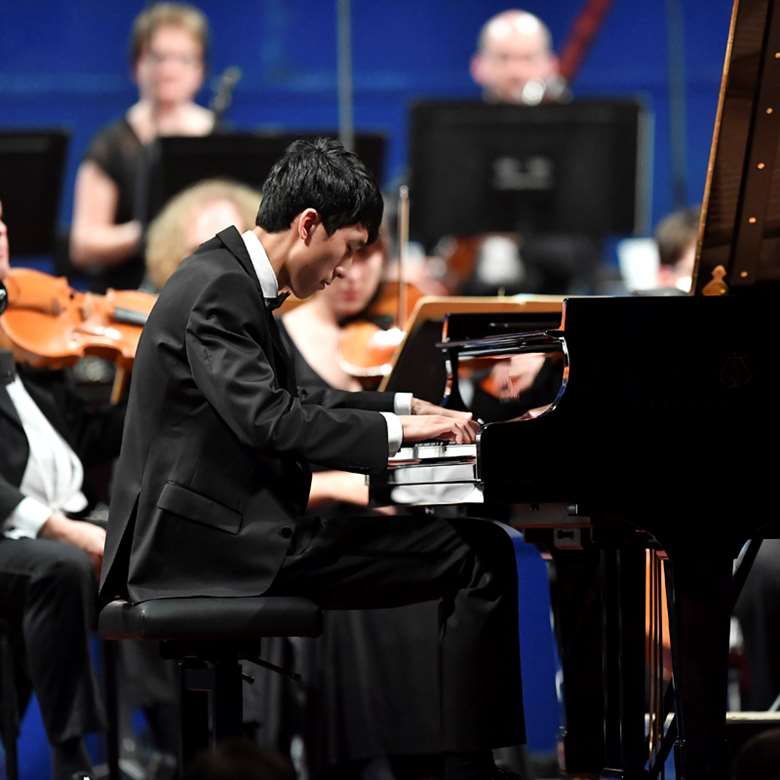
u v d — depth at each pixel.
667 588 10.24
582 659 11.48
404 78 26.41
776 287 10.47
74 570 11.31
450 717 9.63
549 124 20.45
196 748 9.88
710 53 26.31
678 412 9.53
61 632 11.26
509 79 22.81
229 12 26.12
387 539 9.78
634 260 20.95
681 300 9.56
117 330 13.50
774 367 9.61
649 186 26.27
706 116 26.31
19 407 12.48
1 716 11.77
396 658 12.55
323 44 26.31
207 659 9.50
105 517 12.99
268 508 9.73
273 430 9.44
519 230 20.56
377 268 13.98
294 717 13.28
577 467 9.44
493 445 9.38
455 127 20.42
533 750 14.08
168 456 9.68
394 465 10.01
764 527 9.59
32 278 13.30
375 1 26.41
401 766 12.77
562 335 9.57
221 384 9.47
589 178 20.55
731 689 14.05
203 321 9.63
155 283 14.73
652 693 11.33
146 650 13.44
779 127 9.84
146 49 21.55
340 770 12.69
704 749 9.45
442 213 20.52
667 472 9.50
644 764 10.39
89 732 11.27
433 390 12.08
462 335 11.55
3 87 25.89
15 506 11.77
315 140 10.10
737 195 10.07
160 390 9.73
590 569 11.48
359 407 11.12
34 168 18.83
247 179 17.84
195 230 14.61
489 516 10.29
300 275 10.05
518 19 22.88
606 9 25.16
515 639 9.81
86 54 26.03
